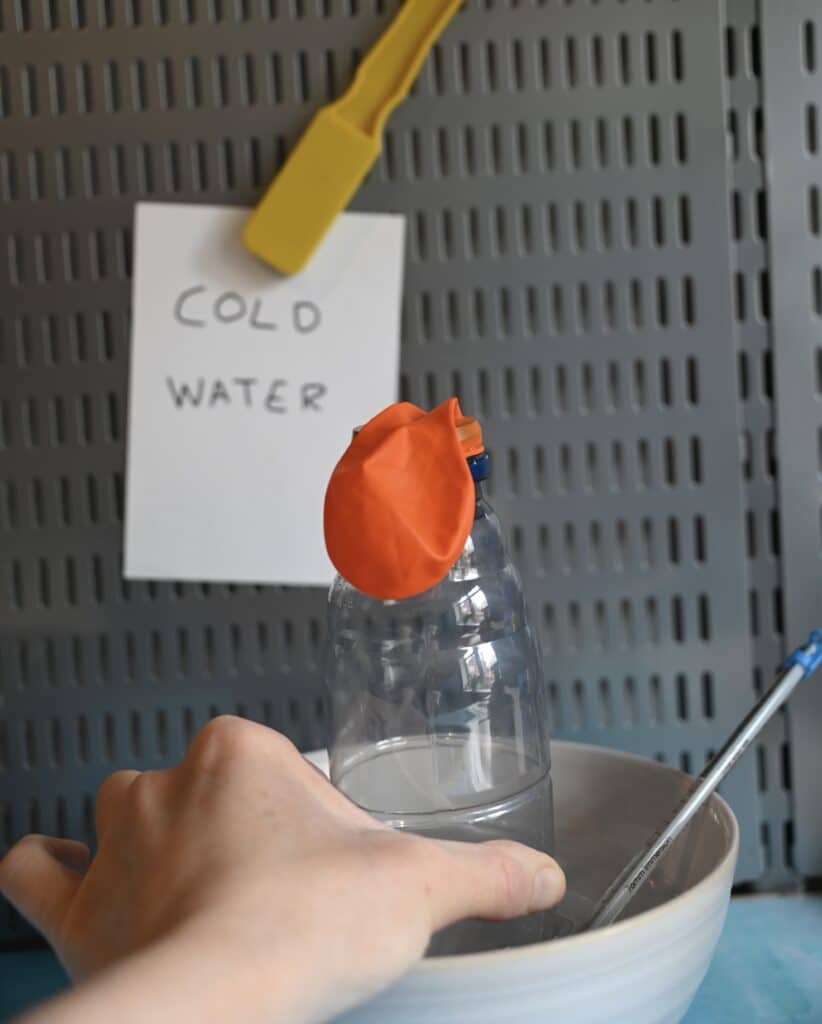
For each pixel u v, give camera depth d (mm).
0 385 1046
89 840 1066
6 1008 975
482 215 1033
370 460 818
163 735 1063
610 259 1035
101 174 1032
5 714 1062
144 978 680
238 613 1058
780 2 1018
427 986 769
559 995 779
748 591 1054
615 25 1020
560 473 1050
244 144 1028
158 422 1045
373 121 1020
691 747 1062
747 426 1049
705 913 814
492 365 1043
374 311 1036
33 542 1055
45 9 1021
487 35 1021
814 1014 926
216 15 1021
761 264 1038
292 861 742
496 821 936
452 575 924
